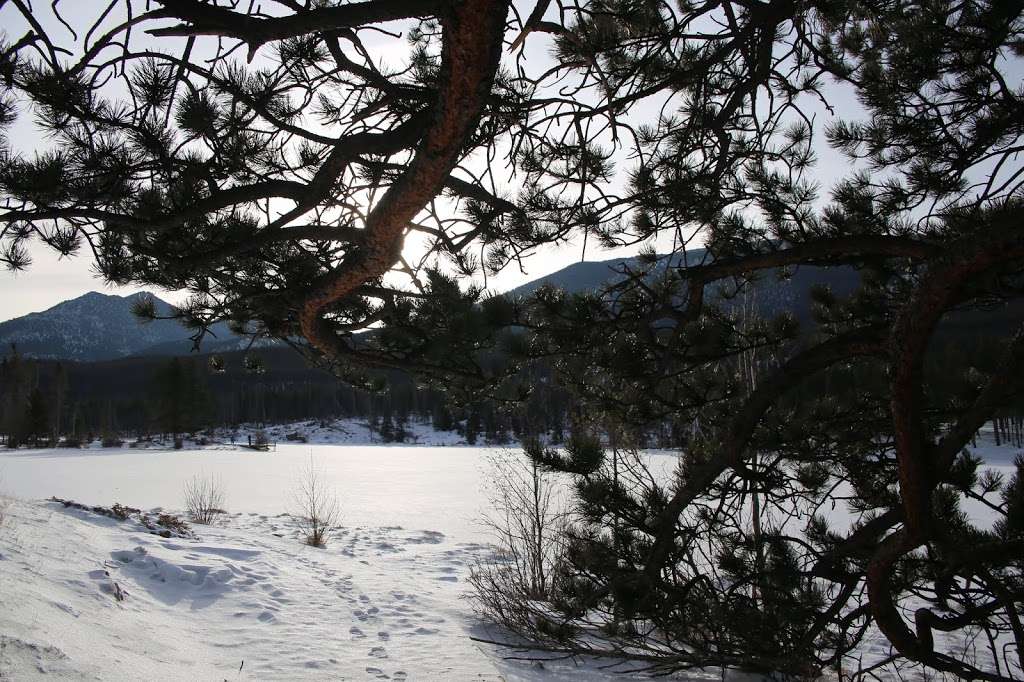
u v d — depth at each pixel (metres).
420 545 11.92
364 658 5.52
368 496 20.19
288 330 3.10
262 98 2.22
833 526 9.14
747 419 3.46
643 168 2.72
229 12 1.54
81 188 1.95
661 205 3.05
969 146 3.11
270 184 2.05
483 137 2.34
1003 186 2.80
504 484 11.21
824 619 3.90
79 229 2.14
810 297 4.38
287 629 6.12
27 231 2.16
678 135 2.98
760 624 4.04
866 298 4.07
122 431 100.75
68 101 1.90
